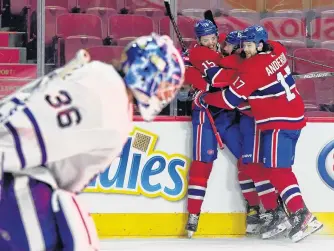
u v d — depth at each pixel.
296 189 15.88
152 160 16.53
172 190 16.58
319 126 16.95
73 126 6.71
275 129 15.64
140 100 7.16
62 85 6.82
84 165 7.10
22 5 19.89
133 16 20.27
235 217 16.84
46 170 6.95
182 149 16.62
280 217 16.34
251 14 20.08
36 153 6.65
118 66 7.18
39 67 18.06
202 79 15.99
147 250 14.93
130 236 16.45
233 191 16.83
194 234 16.72
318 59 19.84
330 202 17.00
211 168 16.45
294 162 16.89
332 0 20.50
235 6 19.98
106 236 16.36
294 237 15.90
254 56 15.58
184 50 16.69
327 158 16.98
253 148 16.17
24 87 7.32
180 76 7.24
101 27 20.11
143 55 7.06
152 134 16.52
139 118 16.50
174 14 18.45
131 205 16.45
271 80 15.58
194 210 16.28
